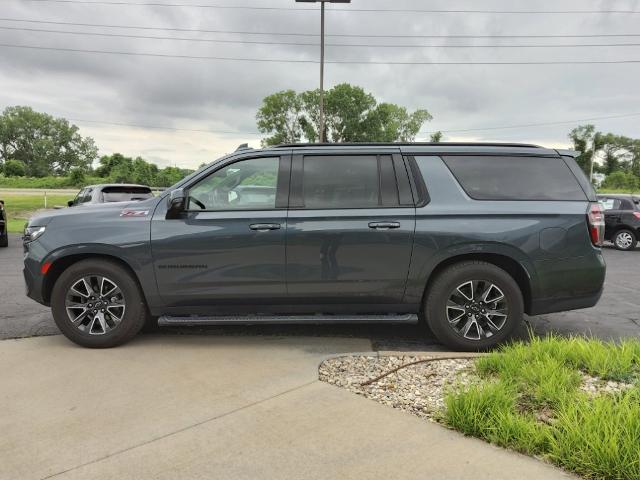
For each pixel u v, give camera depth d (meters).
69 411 3.17
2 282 7.89
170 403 3.28
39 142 109.62
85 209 4.56
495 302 4.39
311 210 4.37
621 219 14.19
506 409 2.88
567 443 2.54
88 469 2.54
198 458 2.62
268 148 4.57
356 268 4.35
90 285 4.43
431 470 2.48
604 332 5.24
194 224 4.36
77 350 4.38
